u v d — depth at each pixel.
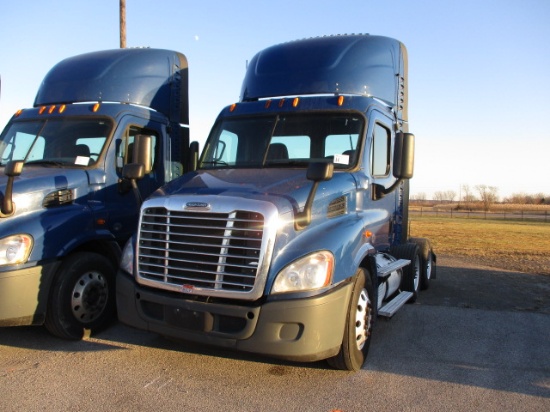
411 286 7.75
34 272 5.11
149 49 7.89
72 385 4.44
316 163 4.38
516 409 4.10
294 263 4.16
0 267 4.92
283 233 4.23
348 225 4.85
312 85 6.60
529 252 16.42
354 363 4.72
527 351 5.58
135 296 4.62
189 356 5.17
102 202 6.16
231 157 6.03
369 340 5.11
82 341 5.62
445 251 16.58
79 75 7.44
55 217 5.43
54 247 5.32
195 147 6.62
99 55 7.75
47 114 6.84
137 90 7.39
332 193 4.89
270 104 6.27
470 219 48.03
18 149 6.65
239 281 4.18
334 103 6.02
